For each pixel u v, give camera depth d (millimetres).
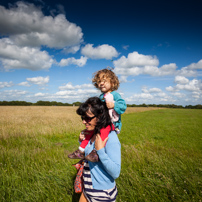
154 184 2924
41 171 3271
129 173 3131
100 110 1377
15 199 2414
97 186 1409
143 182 2943
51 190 2580
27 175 3037
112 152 1348
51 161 3908
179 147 6699
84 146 1612
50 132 8781
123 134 10062
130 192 2588
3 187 2617
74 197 2504
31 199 2422
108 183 1410
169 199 2562
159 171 3471
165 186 2789
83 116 1409
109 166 1272
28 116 19297
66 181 2863
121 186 2762
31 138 7273
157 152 5363
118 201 2480
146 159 4277
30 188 2646
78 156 1603
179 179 3068
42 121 13750
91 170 1447
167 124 15609
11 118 16031
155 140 8227
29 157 4184
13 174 3078
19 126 10516
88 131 1597
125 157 4461
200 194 2561
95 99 1438
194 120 20031
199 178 3043
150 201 2482
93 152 1348
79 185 1606
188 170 3529
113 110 1659
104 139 1341
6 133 7688
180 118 23094
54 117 18656
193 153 5461
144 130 11617
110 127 1432
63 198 2484
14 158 4051
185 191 2602
